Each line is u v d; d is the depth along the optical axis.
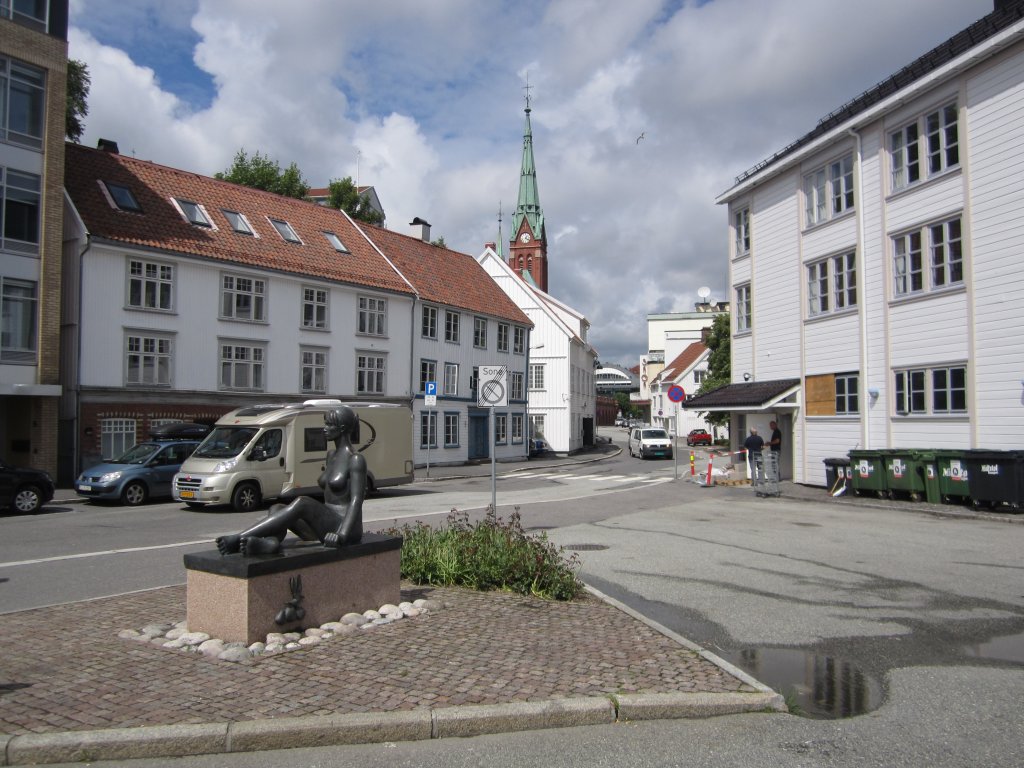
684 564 10.60
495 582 8.46
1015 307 16.77
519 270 93.75
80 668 5.46
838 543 12.38
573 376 53.25
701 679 5.50
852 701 5.37
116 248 24.05
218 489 17.12
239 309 27.83
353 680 5.27
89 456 23.22
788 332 24.64
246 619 5.94
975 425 17.67
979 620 7.54
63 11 22.69
